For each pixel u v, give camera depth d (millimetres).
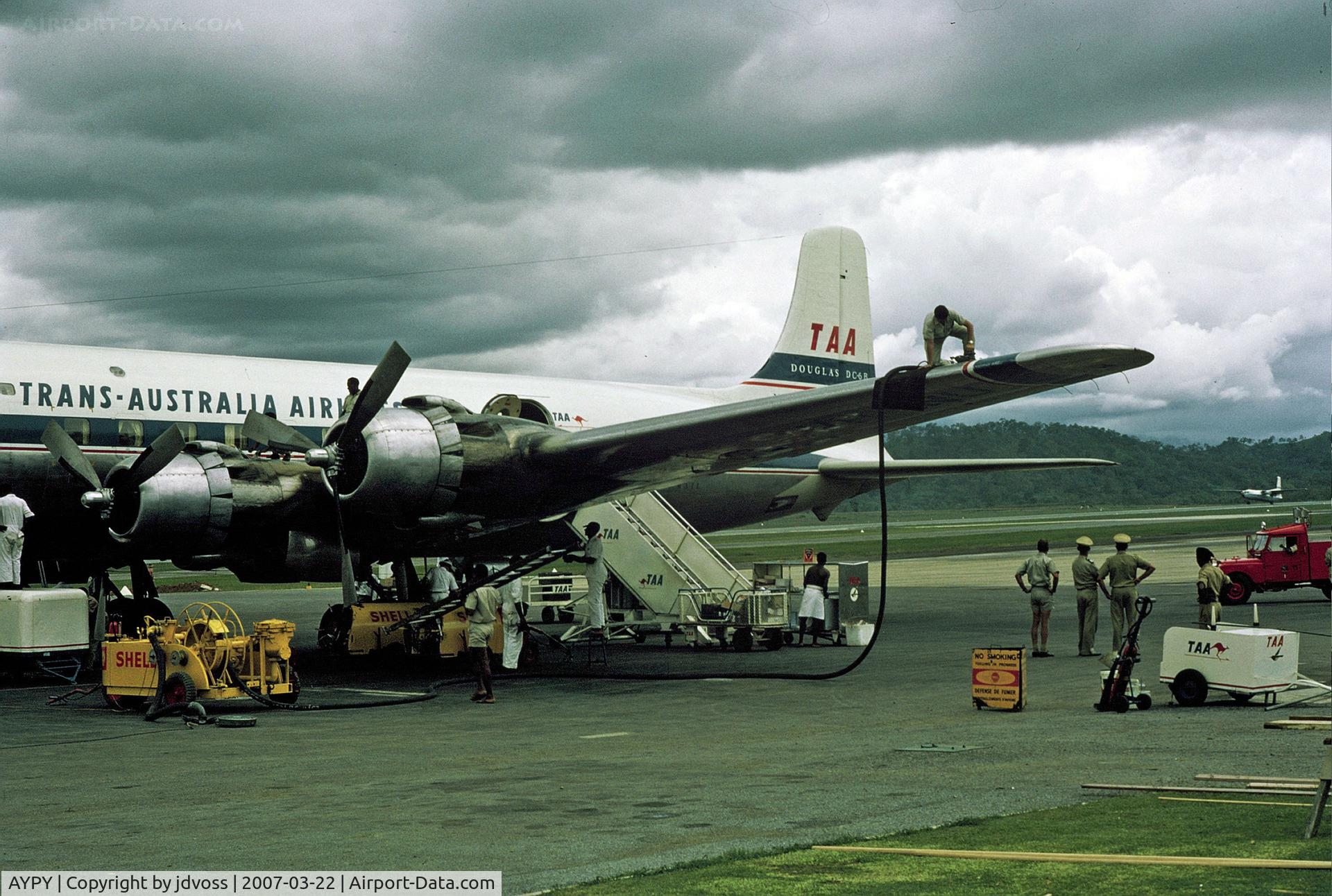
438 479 15375
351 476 15617
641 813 7629
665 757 9891
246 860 6555
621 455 16859
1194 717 11523
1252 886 5602
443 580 19750
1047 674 15469
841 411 16297
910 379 14930
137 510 14930
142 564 17516
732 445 17641
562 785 8656
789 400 15930
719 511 25453
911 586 37125
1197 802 7574
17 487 16406
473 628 13883
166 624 13141
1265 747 9695
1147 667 15789
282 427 16109
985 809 7523
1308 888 5562
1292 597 29219
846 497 27984
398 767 9547
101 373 17422
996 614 26719
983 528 97250
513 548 18812
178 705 12422
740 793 8242
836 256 28750
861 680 15539
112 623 16781
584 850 6691
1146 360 14008
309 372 19828
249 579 16828
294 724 12164
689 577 20969
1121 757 9383
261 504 15203
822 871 6086
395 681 16125
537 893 5812
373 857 6574
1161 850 6340
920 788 8305
